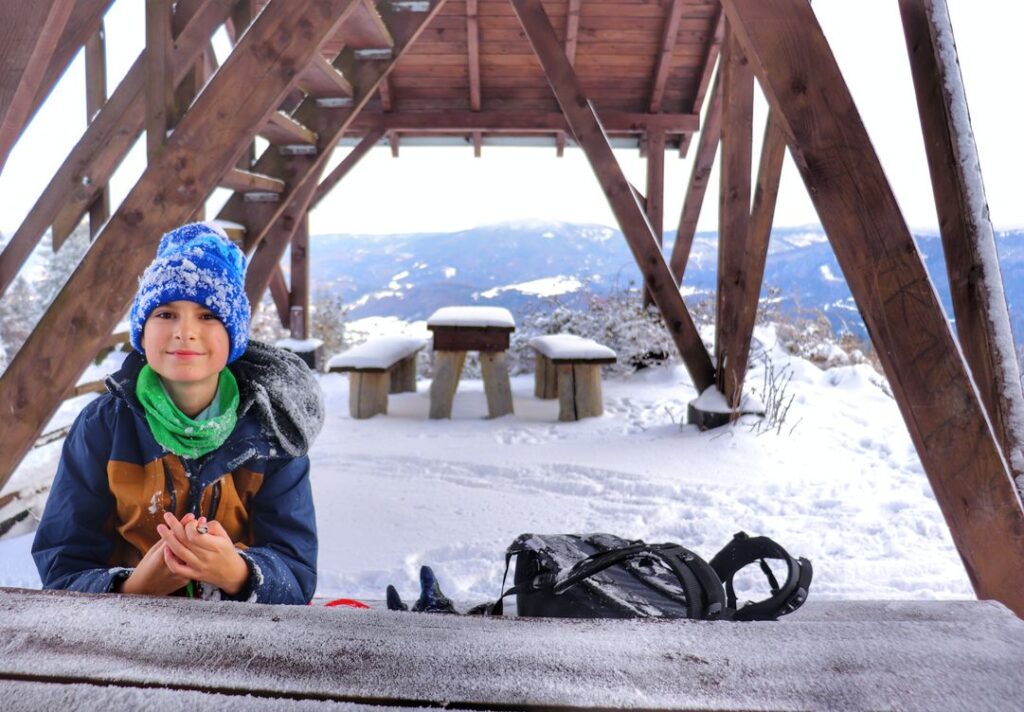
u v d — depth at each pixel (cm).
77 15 521
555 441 641
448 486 507
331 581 361
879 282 242
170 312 140
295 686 88
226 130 371
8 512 430
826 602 142
